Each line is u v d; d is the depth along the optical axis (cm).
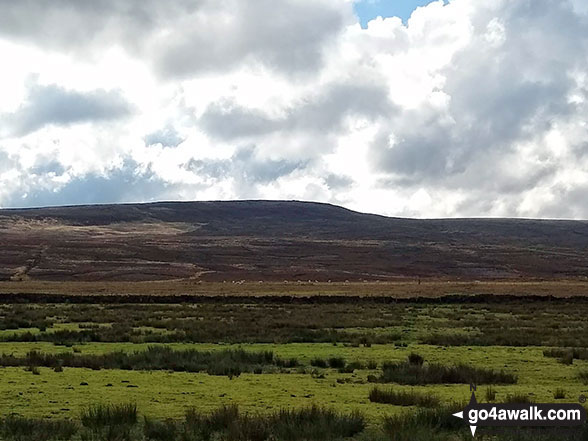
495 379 2764
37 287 11925
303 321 5888
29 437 1717
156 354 3359
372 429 1842
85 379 2695
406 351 3831
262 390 2475
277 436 1742
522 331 5050
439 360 3447
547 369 3131
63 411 2078
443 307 8200
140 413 2048
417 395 2241
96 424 1861
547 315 6931
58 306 8131
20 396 2302
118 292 10456
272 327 5278
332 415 1861
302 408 1958
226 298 9038
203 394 2380
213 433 1788
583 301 8962
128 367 3086
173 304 8662
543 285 12025
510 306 8300
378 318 6381
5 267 19962
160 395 2352
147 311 7231
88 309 7519
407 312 7300
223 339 4441
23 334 4503
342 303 8838
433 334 4712
